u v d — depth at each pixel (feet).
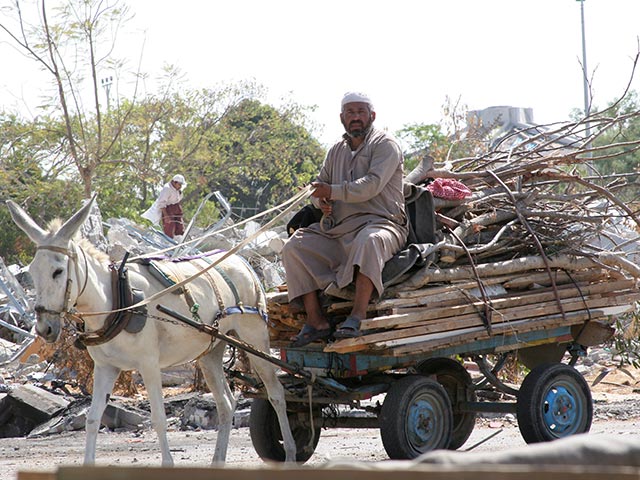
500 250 45.27
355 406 43.11
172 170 201.98
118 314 38.09
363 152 42.42
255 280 44.86
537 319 44.65
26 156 189.67
